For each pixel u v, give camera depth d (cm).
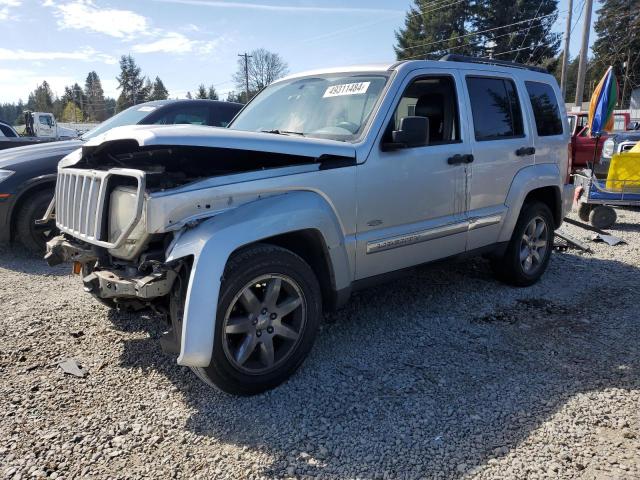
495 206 479
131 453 264
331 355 374
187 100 734
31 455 260
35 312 445
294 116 429
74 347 380
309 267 335
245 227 300
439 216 427
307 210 329
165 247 306
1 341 387
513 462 257
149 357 366
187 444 272
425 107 422
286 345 332
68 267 591
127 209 307
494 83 486
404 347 388
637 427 286
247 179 318
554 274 578
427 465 256
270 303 317
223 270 288
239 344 314
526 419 294
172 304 302
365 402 312
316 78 455
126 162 365
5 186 588
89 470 251
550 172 531
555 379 339
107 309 452
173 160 349
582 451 266
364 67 430
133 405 307
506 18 4969
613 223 847
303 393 322
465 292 512
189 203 299
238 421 293
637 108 4256
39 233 617
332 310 368
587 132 1370
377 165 373
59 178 379
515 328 425
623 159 841
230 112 765
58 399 311
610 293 513
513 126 498
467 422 291
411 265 414
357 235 369
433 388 328
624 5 4200
